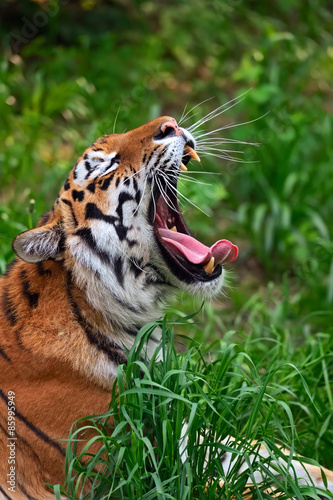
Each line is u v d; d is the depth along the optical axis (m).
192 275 6.77
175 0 18.84
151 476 5.99
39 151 13.60
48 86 15.43
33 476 6.31
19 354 6.35
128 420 5.81
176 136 6.82
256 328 9.55
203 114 15.28
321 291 11.08
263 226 12.41
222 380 6.91
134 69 16.34
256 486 5.86
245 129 13.13
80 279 6.46
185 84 16.72
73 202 6.57
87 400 6.31
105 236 6.53
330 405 8.02
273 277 11.79
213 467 6.20
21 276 6.64
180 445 6.18
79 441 6.29
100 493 6.06
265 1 19.39
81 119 14.78
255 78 14.26
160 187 6.84
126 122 13.85
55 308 6.43
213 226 12.55
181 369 6.30
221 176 13.02
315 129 14.05
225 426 6.29
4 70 14.49
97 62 16.12
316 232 12.25
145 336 6.21
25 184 12.55
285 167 12.62
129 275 6.64
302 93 16.47
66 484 6.32
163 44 17.52
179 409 5.89
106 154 6.71
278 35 14.98
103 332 6.52
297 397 8.14
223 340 7.87
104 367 6.38
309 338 9.27
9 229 10.31
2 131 13.68
